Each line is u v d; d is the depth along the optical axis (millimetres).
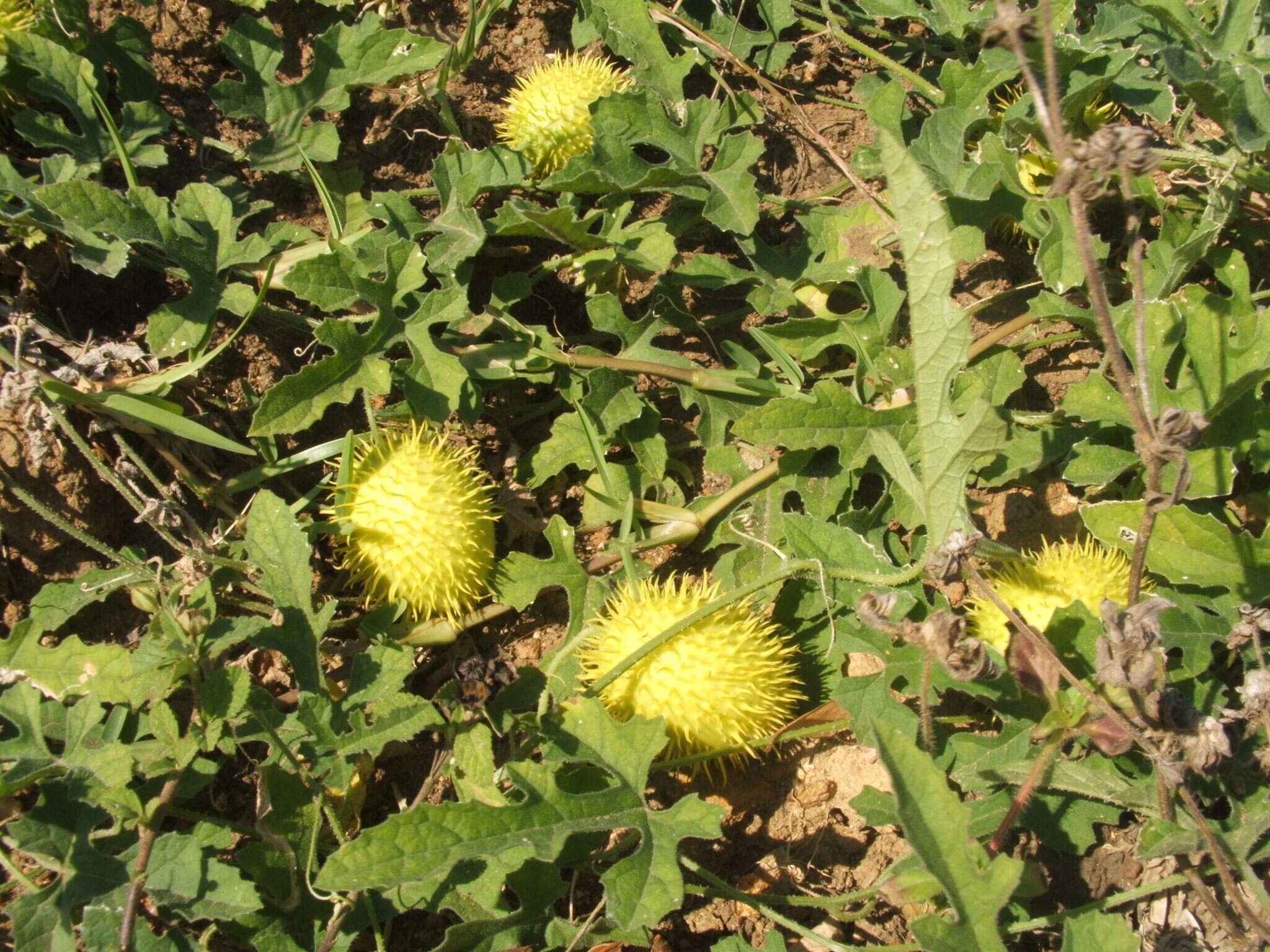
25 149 486
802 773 446
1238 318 450
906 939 425
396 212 489
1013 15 356
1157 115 511
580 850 415
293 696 439
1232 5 482
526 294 490
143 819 384
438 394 450
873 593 377
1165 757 380
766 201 528
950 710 448
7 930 391
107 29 500
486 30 546
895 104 507
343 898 389
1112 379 500
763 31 574
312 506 461
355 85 510
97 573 427
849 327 478
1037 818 413
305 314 479
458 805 375
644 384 492
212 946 401
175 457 448
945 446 399
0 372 441
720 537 464
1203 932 421
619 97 496
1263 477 481
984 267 525
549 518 479
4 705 388
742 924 427
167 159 485
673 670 408
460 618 448
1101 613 374
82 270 465
